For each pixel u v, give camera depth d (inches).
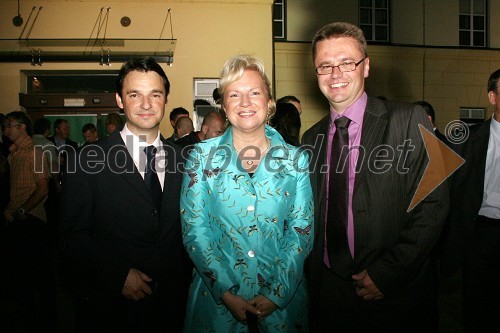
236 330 80.6
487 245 122.0
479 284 122.7
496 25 498.0
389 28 478.0
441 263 126.9
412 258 82.7
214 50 351.6
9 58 339.9
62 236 84.2
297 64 450.3
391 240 86.2
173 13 348.5
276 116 127.3
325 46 91.2
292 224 84.2
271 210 82.5
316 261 91.8
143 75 88.8
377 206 85.7
